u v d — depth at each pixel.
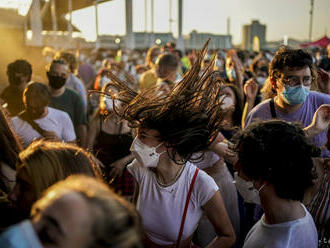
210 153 2.68
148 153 1.80
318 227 1.89
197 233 2.68
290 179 1.44
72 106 4.19
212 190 1.87
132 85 3.07
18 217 1.38
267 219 1.58
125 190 3.25
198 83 1.83
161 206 1.90
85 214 0.69
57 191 0.76
